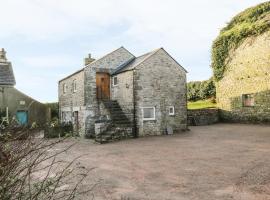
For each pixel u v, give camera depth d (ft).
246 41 80.84
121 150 46.70
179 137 59.26
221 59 88.63
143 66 65.10
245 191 22.88
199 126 81.41
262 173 27.58
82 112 71.87
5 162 9.88
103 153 44.68
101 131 59.98
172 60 69.67
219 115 89.86
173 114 68.69
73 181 28.07
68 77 82.07
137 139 59.88
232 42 84.94
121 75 68.95
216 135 58.65
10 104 84.23
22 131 11.51
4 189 9.91
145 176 29.37
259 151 38.73
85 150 48.49
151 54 66.59
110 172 31.71
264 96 75.56
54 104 103.45
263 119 75.87
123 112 67.72
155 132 65.46
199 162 34.37
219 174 28.40
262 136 52.85
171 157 38.47
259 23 77.15
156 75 66.85
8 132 10.59
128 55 78.23
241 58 82.28
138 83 64.18
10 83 77.10
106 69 74.02
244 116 81.20
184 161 35.47
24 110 86.38
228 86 86.63
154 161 36.50
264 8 80.43
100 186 26.32
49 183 12.89
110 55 75.15
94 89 72.23
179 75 70.44
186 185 25.48
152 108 66.18
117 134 60.54
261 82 76.43
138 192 24.27
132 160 37.88
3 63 83.82
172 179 27.68
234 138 52.65
